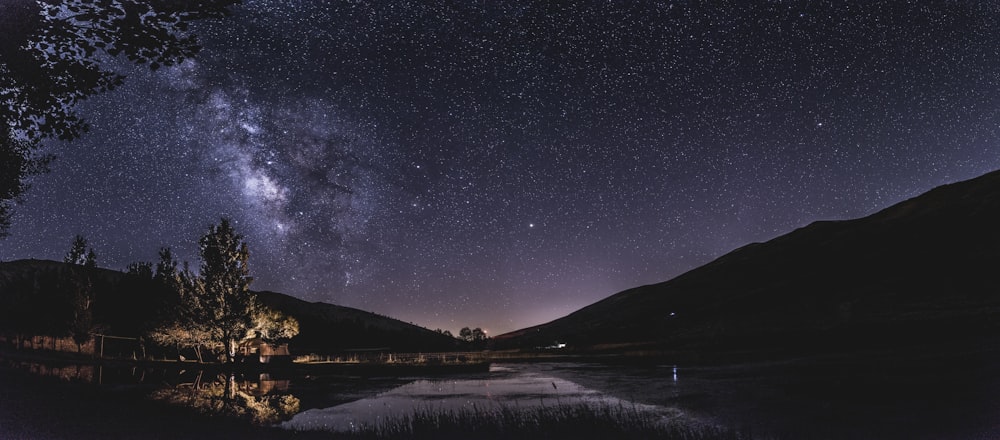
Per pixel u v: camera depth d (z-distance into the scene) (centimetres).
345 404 2603
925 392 2284
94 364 3891
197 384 3234
